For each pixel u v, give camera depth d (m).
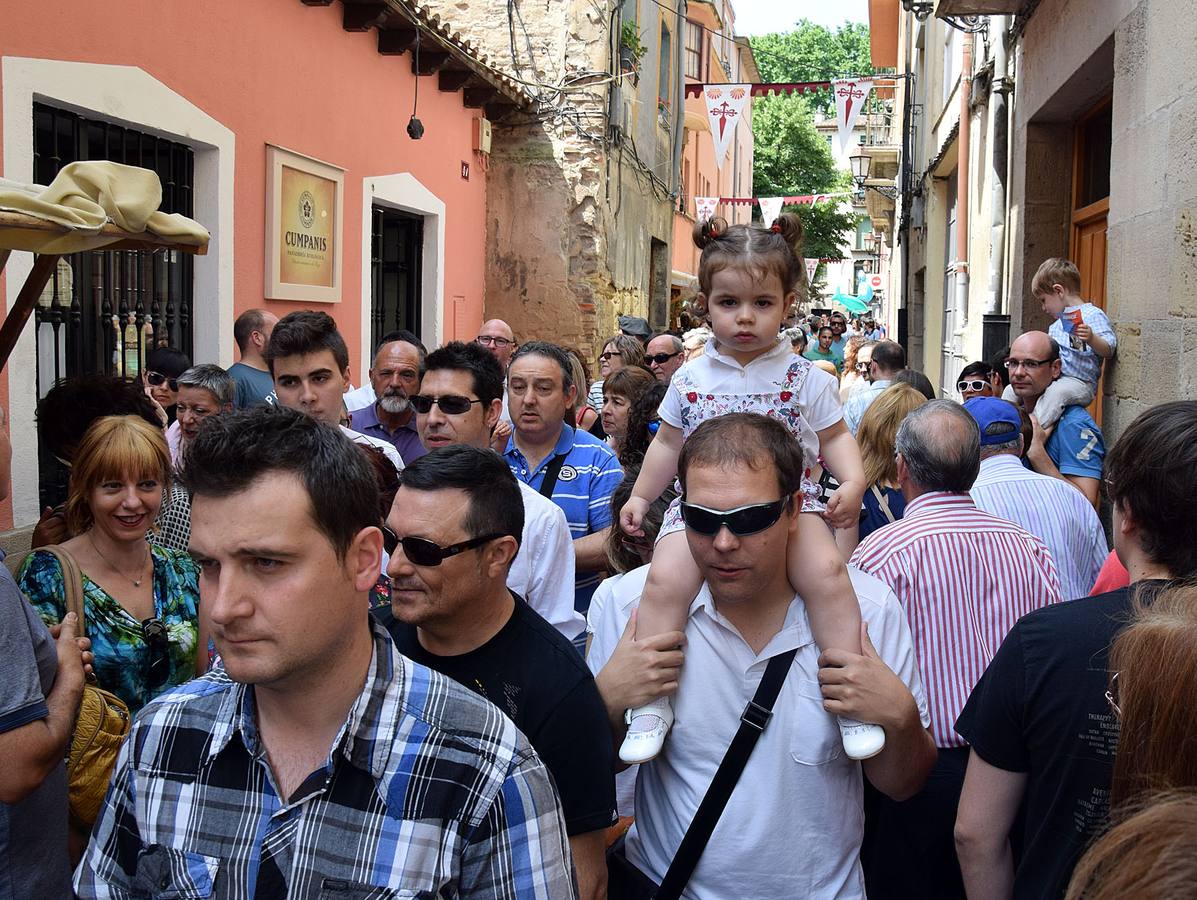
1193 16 4.75
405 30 9.27
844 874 2.46
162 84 6.15
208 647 3.42
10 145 5.04
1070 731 2.16
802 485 2.66
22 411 5.18
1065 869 2.14
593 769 2.31
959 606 3.24
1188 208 4.80
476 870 1.66
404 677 1.76
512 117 12.57
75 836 2.95
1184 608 1.73
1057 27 7.64
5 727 2.39
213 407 5.05
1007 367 6.90
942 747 3.16
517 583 3.44
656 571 2.56
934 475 3.40
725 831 2.41
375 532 1.76
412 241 10.96
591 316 12.59
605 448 4.70
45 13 5.23
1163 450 2.21
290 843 1.66
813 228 44.28
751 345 3.10
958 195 11.80
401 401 5.58
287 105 7.74
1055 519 4.03
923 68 18.16
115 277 6.04
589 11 12.47
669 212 19.05
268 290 7.55
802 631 2.48
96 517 3.32
